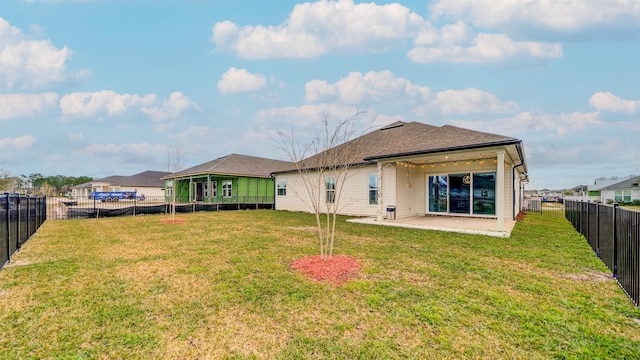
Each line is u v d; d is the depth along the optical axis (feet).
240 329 9.78
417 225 33.76
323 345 8.82
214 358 8.25
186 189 91.81
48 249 21.79
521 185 63.52
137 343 8.93
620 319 10.37
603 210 17.87
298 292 12.85
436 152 32.09
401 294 12.61
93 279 14.74
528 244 23.18
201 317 10.62
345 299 12.13
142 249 21.67
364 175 47.11
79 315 10.75
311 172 54.85
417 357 8.21
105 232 30.17
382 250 20.92
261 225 35.58
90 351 8.52
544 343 8.84
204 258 18.83
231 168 76.23
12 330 9.66
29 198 26.18
